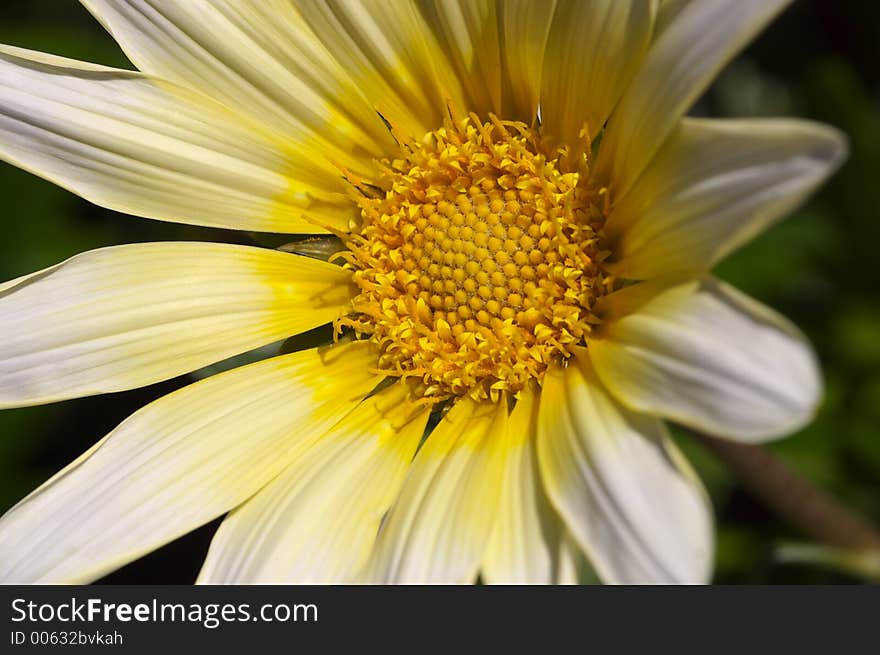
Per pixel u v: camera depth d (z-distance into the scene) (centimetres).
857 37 32
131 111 28
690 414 25
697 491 25
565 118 28
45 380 28
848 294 31
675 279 26
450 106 28
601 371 26
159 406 28
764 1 25
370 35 28
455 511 27
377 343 28
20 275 31
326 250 29
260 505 27
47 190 31
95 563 27
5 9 32
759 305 25
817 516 27
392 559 26
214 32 28
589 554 26
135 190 28
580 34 27
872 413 30
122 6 28
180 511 27
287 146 29
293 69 28
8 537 27
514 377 28
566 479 26
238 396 28
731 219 25
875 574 27
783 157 25
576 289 27
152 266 28
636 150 26
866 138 30
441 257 28
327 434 28
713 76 25
